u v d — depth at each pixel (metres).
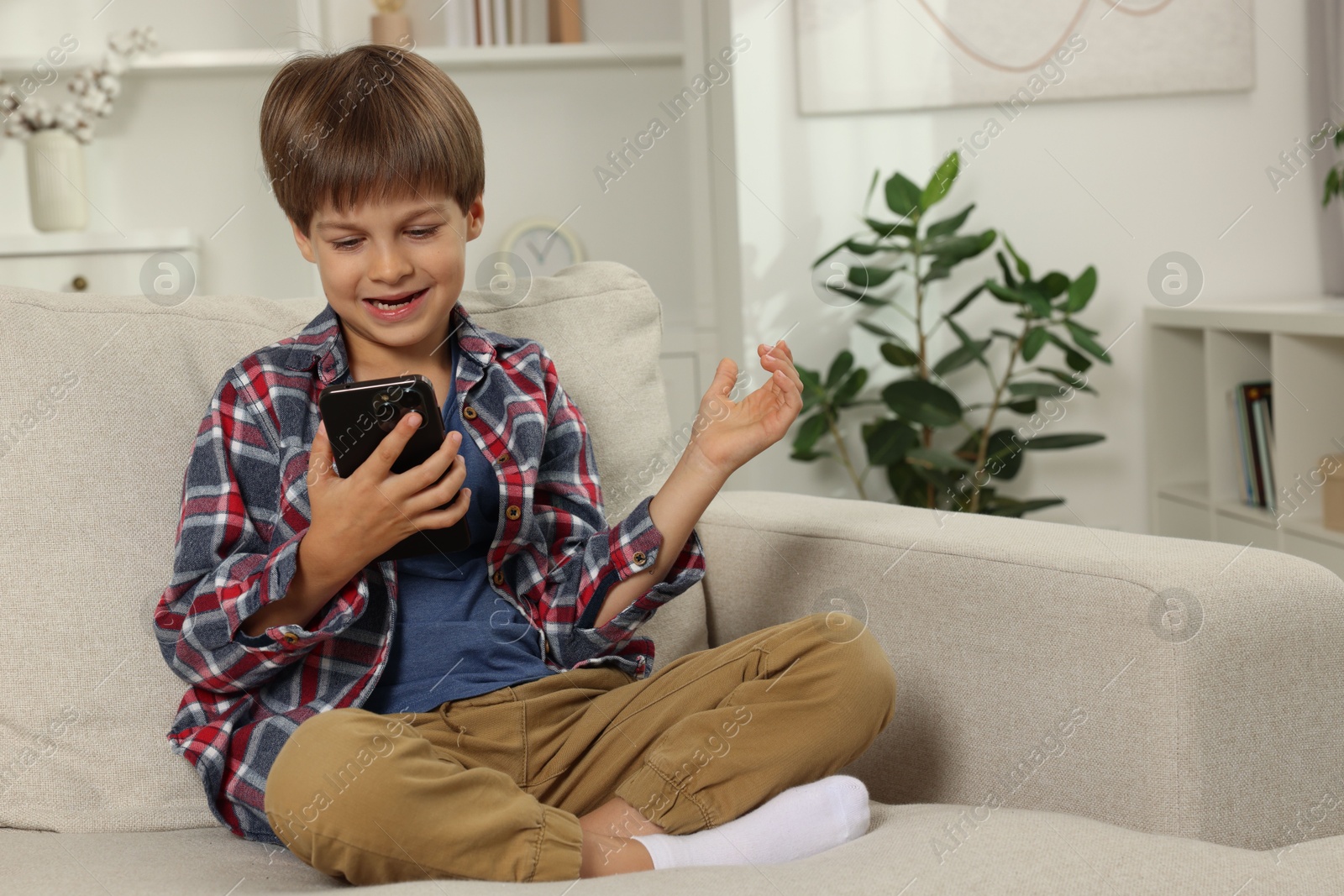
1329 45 2.25
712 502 1.21
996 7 2.28
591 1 2.88
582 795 0.87
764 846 0.77
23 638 0.88
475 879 0.70
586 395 1.18
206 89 2.73
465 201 0.97
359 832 0.68
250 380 0.94
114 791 0.88
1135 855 0.68
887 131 2.30
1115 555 0.86
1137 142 2.33
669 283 2.93
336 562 0.82
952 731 0.93
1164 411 2.32
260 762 0.84
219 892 0.69
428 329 0.94
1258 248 2.36
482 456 0.98
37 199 2.54
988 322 2.35
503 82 2.85
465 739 0.86
